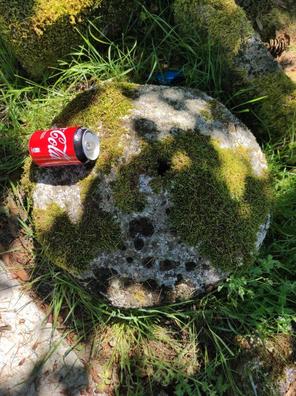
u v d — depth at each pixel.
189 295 0.56
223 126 0.59
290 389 0.58
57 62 0.68
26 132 0.68
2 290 0.63
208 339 0.62
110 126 0.57
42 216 0.57
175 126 0.57
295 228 0.64
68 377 0.60
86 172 0.56
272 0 0.74
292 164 0.68
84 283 0.57
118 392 0.60
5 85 0.70
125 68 0.70
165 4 0.70
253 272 0.59
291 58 0.73
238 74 0.64
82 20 0.64
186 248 0.55
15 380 0.59
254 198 0.57
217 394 0.60
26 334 0.61
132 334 0.61
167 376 0.60
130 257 0.55
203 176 0.55
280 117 0.65
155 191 0.54
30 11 0.61
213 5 0.63
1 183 0.67
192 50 0.66
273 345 0.60
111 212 0.55
